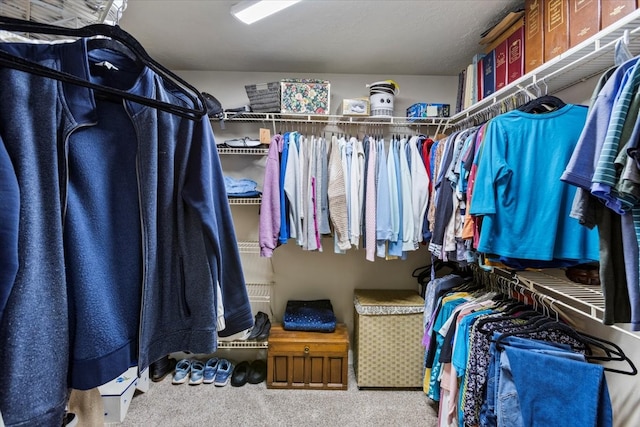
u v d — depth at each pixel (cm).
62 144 50
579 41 108
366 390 198
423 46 188
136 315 60
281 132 229
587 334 115
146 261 60
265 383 204
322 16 158
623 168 64
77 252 51
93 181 55
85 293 51
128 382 175
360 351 198
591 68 115
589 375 83
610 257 75
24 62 41
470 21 162
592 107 75
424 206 187
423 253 238
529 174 110
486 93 168
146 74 61
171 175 66
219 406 181
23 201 42
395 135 212
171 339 66
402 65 216
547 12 123
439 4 148
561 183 106
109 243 56
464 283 181
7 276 39
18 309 41
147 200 61
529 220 109
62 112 50
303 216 189
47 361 44
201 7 151
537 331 106
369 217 189
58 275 46
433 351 160
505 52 151
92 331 51
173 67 221
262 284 235
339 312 239
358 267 238
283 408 179
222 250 75
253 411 177
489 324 116
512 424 93
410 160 194
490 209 110
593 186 69
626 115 66
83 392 85
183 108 64
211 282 68
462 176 134
